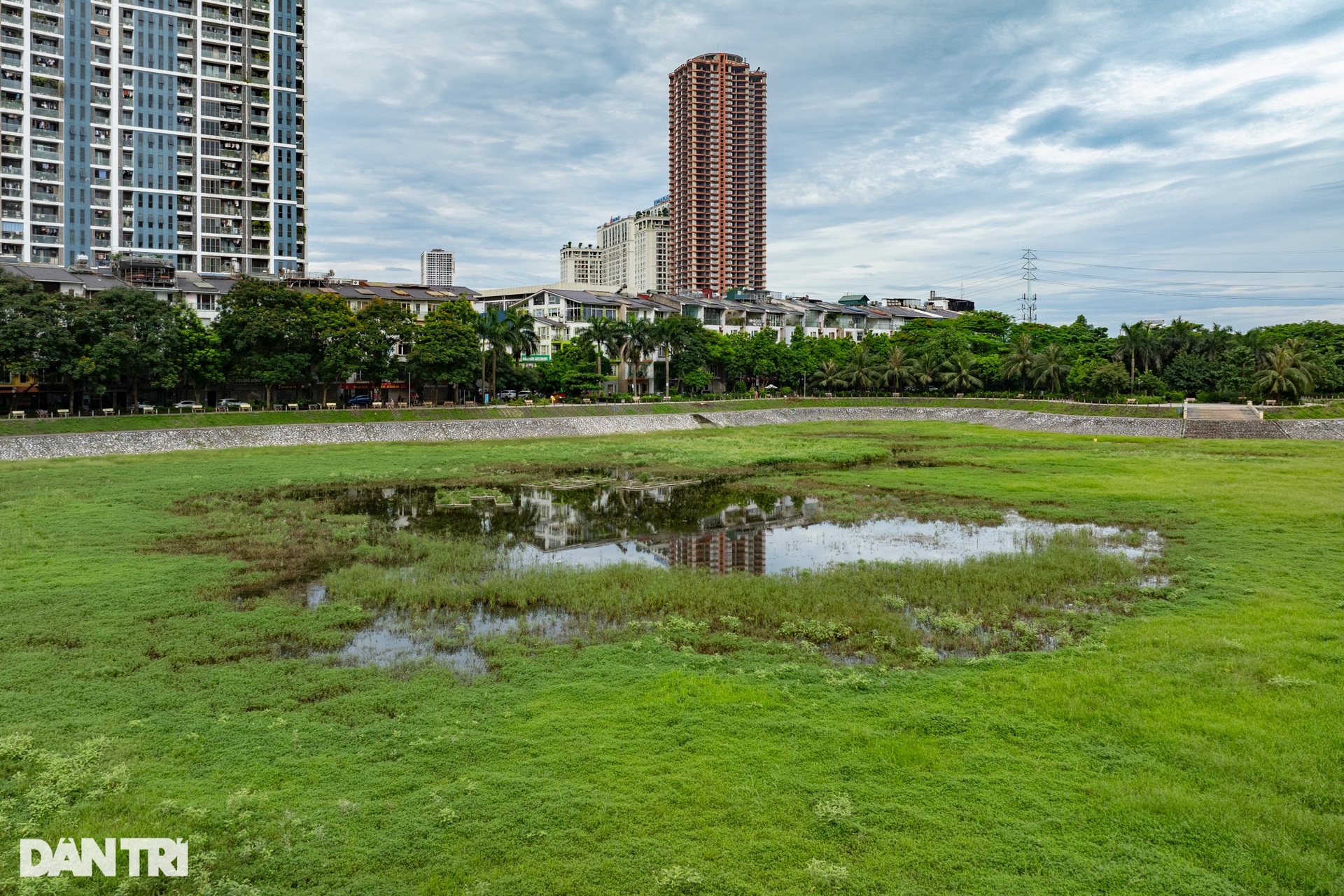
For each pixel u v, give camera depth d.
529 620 30.64
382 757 19.52
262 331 92.56
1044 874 15.21
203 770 18.89
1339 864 15.23
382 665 25.67
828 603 31.91
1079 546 42.34
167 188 148.38
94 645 26.81
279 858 15.66
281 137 159.75
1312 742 19.62
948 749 19.84
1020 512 53.38
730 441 97.62
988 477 67.38
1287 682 23.06
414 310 134.00
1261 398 115.44
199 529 45.47
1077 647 26.81
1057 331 170.88
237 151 155.25
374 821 16.86
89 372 78.81
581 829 16.56
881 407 136.00
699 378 137.62
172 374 87.75
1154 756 19.30
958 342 158.50
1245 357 128.38
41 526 44.88
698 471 72.88
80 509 49.97
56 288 99.06
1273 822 16.53
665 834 16.41
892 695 23.11
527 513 53.84
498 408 105.25
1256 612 29.92
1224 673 23.98
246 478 64.19
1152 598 32.88
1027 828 16.55
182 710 22.08
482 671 25.41
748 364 149.50
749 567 39.66
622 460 79.44
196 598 32.41
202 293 113.00
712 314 174.50
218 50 154.00
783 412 128.88
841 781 18.38
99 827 16.59
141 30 145.25
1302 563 37.09
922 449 89.75
